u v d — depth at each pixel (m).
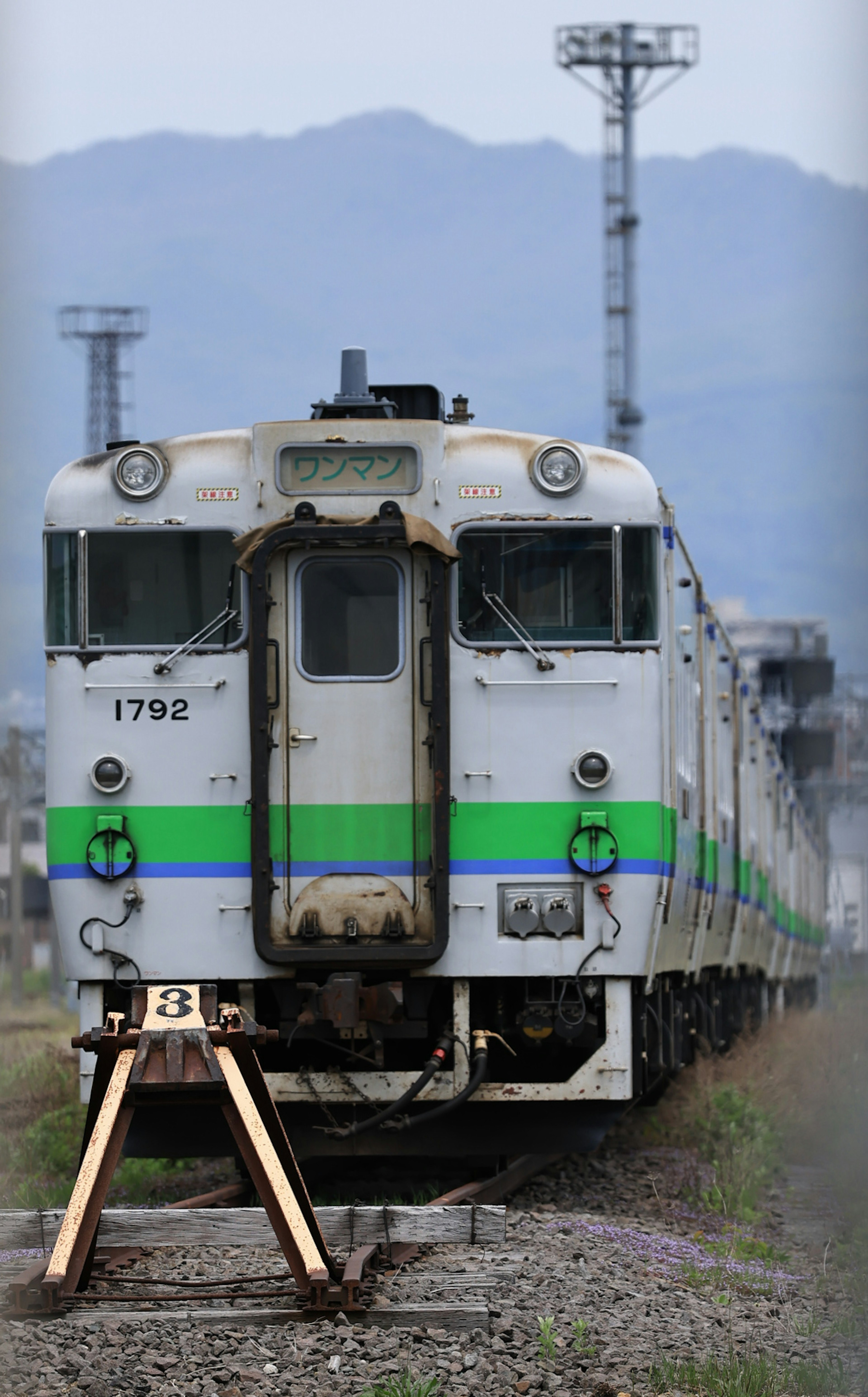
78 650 36.06
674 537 39.50
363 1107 36.69
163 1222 28.05
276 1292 24.08
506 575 36.41
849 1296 28.88
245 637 36.03
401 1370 21.42
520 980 36.59
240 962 35.47
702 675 51.44
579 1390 21.31
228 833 35.72
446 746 35.31
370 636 36.06
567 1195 38.62
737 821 65.12
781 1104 51.03
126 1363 21.45
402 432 36.28
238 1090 23.89
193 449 36.41
